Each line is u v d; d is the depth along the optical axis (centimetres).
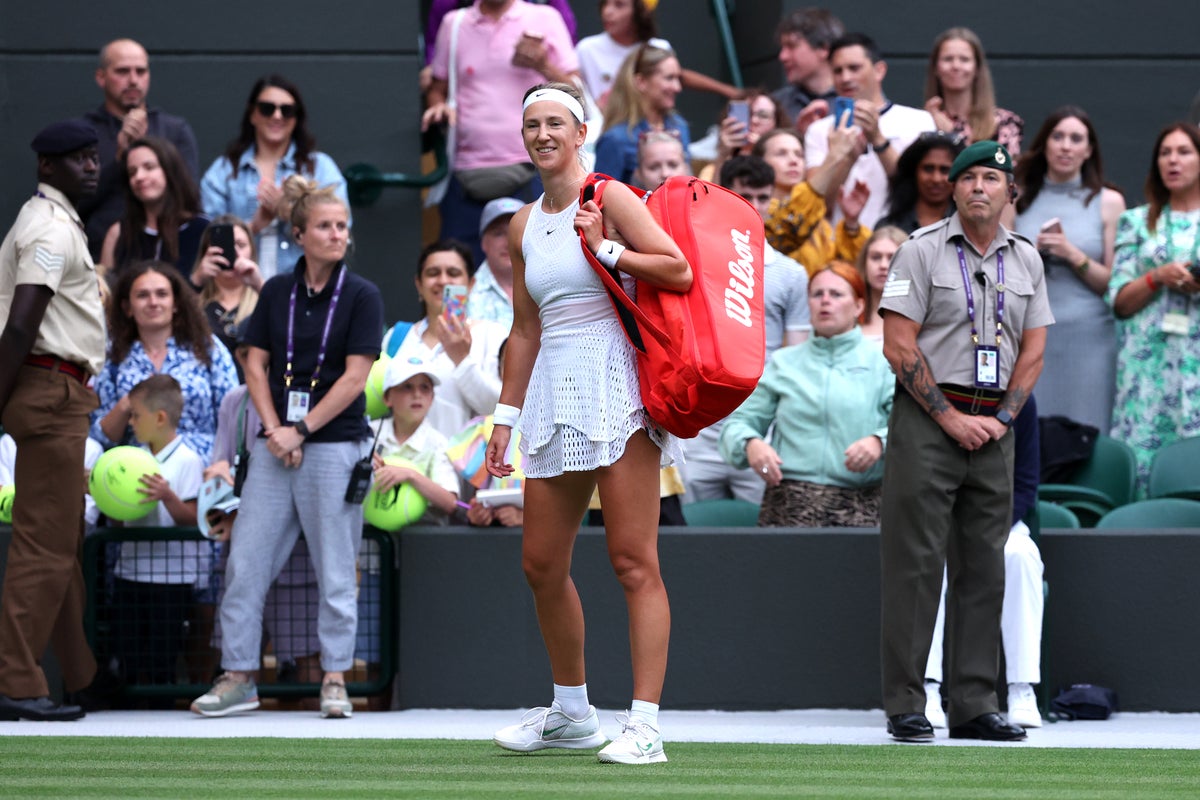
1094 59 3397
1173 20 3400
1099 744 1870
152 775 1450
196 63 3228
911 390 1922
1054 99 3391
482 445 2392
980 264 1956
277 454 2133
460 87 3145
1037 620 2094
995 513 1959
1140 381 2653
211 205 2912
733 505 2514
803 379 2386
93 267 2153
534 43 3069
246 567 2173
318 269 2200
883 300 1958
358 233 3195
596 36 3278
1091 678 2255
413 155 3238
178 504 2291
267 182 2830
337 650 2166
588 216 1508
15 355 2061
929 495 1925
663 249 1498
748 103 2883
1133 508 2397
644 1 3219
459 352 2498
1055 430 2552
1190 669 2250
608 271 1518
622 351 1540
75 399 2120
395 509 2262
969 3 3369
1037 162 2819
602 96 3212
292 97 2917
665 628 1561
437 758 1600
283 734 1922
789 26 3130
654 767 1516
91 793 1315
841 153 2736
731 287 1520
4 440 2420
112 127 2958
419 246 3219
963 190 1947
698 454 2608
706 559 2277
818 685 2266
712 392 1479
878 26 3353
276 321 2197
